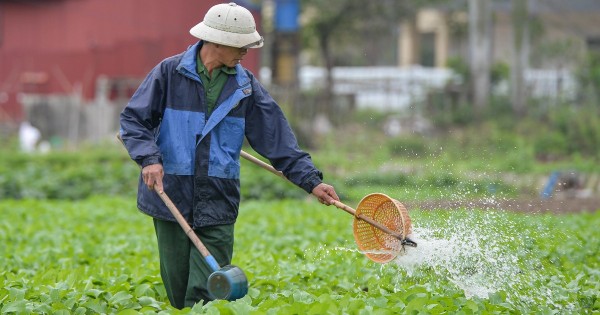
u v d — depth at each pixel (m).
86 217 26.83
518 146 45.50
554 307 13.16
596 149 48.94
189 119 12.45
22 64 56.94
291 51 61.88
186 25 55.12
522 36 60.06
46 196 36.03
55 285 14.08
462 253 13.42
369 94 68.12
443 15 81.00
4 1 58.16
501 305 12.66
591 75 59.00
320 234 21.39
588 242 19.08
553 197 34.03
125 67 56.09
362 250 12.73
